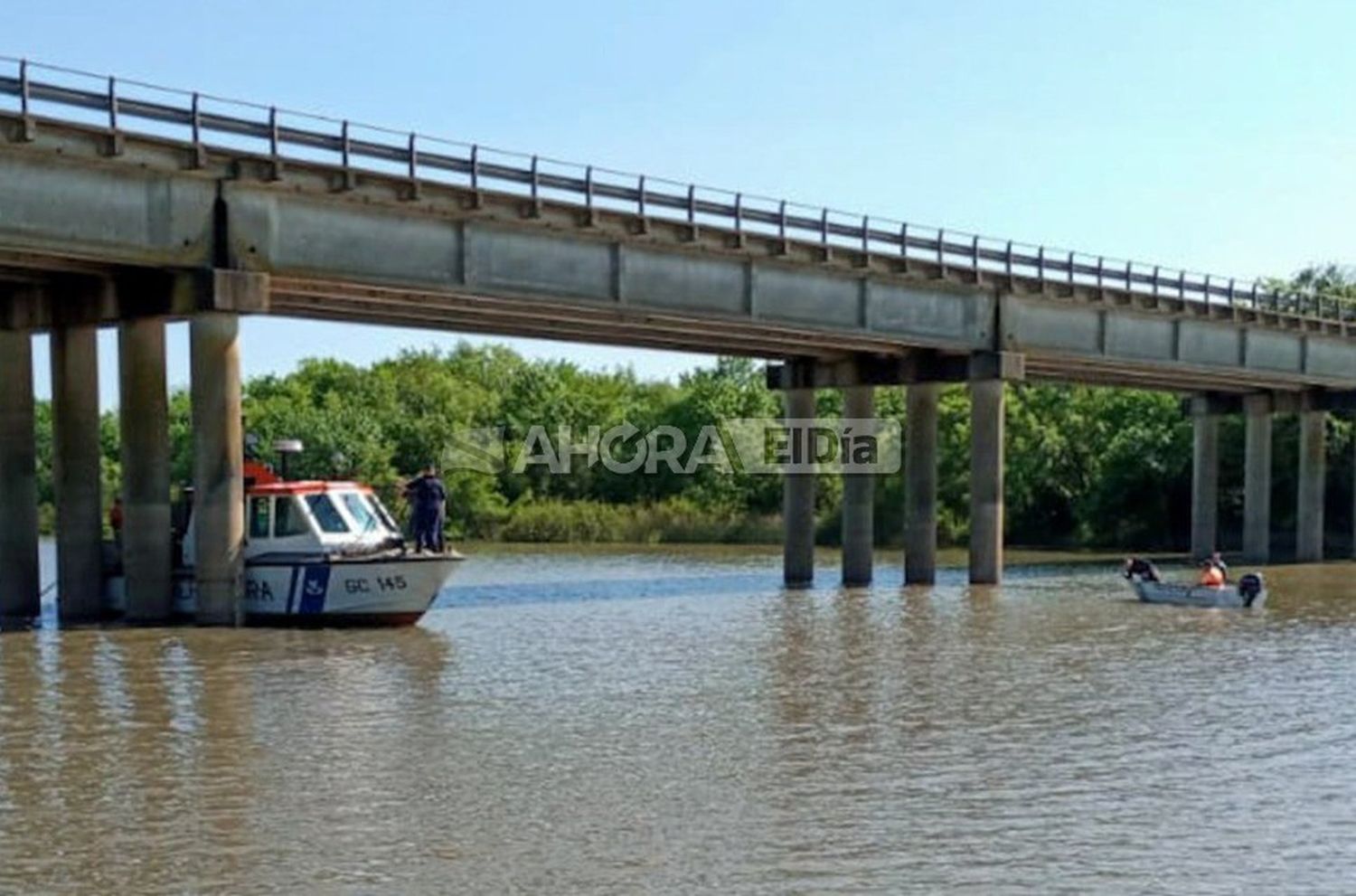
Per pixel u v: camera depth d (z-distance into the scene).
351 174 34.03
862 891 13.71
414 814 16.42
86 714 22.59
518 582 53.28
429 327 45.69
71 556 37.09
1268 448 69.56
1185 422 85.38
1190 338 58.16
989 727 21.91
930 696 24.84
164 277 33.44
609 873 14.20
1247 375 62.03
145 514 34.66
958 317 49.62
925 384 52.00
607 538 90.31
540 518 91.56
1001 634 34.72
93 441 37.44
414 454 100.81
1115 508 87.69
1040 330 51.94
